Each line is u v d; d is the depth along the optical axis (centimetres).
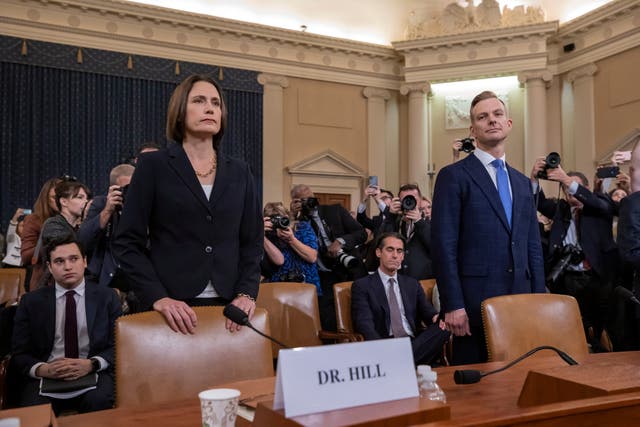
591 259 420
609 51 1126
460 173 286
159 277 214
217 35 1183
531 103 1216
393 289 398
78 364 285
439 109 1312
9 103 1016
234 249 225
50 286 307
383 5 1333
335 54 1290
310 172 1249
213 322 198
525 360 212
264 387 171
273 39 1223
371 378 115
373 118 1320
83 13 1075
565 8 1234
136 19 1114
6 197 1001
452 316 270
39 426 117
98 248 327
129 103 1105
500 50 1236
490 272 277
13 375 297
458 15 1268
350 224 501
